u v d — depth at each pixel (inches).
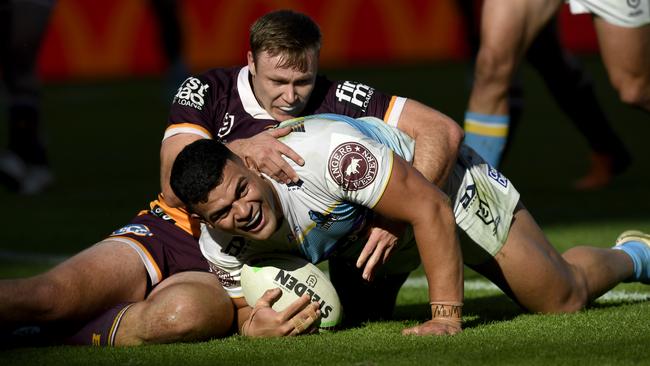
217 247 527.5
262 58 555.5
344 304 604.4
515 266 572.4
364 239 541.0
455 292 512.1
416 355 462.9
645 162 1357.0
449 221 503.8
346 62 2605.8
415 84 2176.4
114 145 1669.5
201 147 475.8
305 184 502.3
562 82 1054.4
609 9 761.6
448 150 554.9
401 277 596.1
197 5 2444.6
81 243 919.7
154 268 563.8
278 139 512.7
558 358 451.5
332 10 2568.9
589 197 1104.2
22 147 1253.7
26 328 539.8
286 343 502.3
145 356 486.6
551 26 995.9
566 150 1492.4
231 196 468.8
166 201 572.1
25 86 1248.2
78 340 531.2
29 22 1211.9
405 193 495.5
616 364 439.5
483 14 768.9
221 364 462.6
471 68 1973.4
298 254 532.1
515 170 1326.3
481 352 465.7
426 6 2667.3
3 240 943.7
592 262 601.6
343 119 531.5
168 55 1994.3
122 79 2546.8
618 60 773.9
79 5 2501.2
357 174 493.0
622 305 604.7
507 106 779.4
